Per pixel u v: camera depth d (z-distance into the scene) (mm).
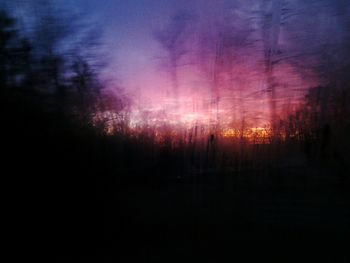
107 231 8453
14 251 7480
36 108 8555
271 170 12578
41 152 8312
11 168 7980
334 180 12227
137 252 7430
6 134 8070
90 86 9555
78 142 8930
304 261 6789
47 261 7184
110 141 9836
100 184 9117
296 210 9930
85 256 7340
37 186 8133
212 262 6867
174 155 12266
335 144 12391
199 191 11117
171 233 8344
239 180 12156
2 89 8289
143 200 10125
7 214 7773
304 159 12789
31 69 8758
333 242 7652
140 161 11227
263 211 9719
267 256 7012
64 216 8320
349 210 9945
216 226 8742
